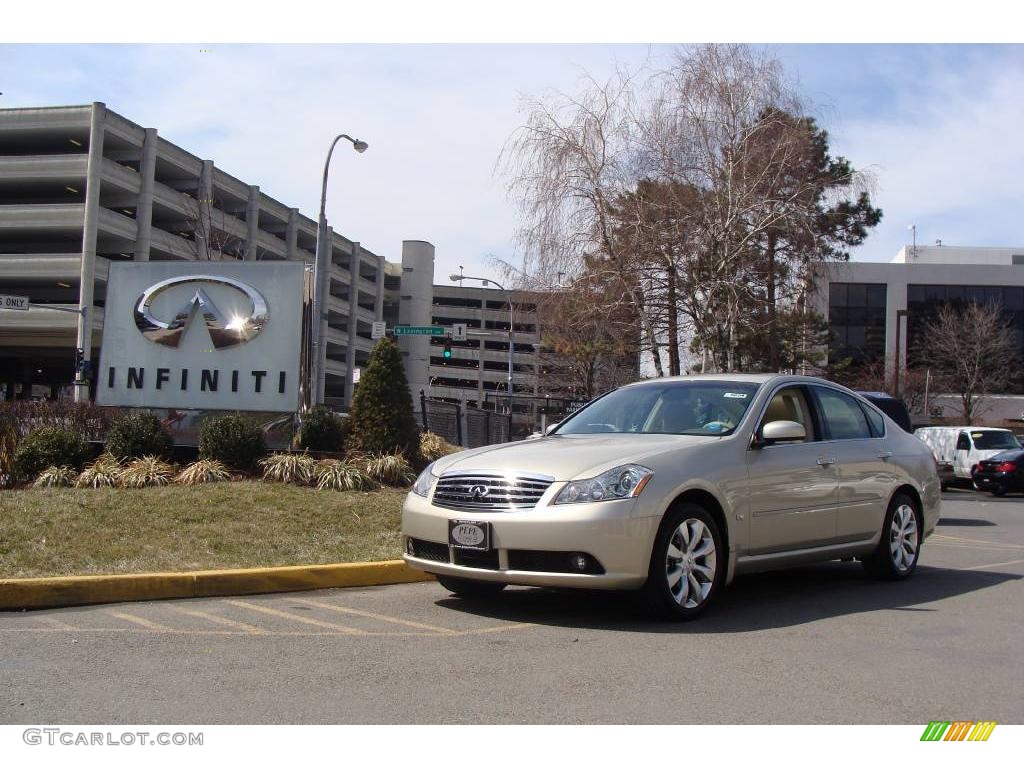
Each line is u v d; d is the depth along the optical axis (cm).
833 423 799
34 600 686
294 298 1479
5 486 1183
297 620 649
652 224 2467
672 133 2484
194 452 1337
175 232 5703
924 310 6209
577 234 2536
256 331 1473
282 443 1414
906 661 540
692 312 2528
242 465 1251
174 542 865
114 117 5134
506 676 503
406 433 1402
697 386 777
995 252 7606
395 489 1237
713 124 2488
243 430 1261
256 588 757
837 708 452
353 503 1088
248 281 1491
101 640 584
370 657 543
